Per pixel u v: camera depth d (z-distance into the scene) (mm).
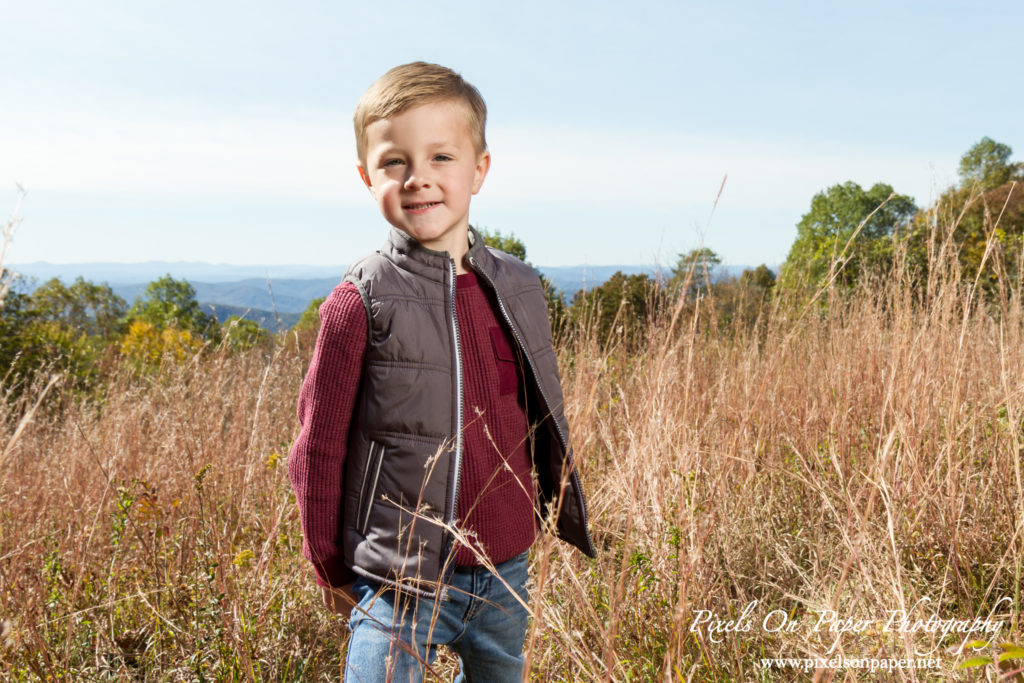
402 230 1376
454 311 1378
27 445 3219
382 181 1369
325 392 1304
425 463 1288
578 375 2873
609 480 2268
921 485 2316
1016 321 2912
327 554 1336
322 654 2250
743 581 2363
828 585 2186
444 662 2037
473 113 1409
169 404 3695
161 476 2965
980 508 2340
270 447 3432
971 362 2889
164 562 2580
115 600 2377
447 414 1324
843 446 2705
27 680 1945
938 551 2291
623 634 1929
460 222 1446
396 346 1302
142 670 2215
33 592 2211
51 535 2633
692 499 2008
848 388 3037
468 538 1344
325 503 1325
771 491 2830
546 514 1622
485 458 1407
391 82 1353
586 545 1601
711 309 3924
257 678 2018
